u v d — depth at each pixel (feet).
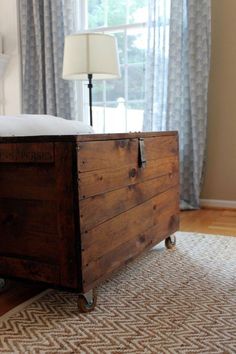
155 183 5.14
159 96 9.52
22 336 3.28
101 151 3.76
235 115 9.19
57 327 3.43
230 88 9.17
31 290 4.38
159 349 3.06
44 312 3.75
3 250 3.95
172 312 3.73
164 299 4.04
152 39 9.41
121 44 10.57
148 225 4.95
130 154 4.39
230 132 9.28
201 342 3.16
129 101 10.66
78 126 5.30
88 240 3.58
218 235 6.74
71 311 3.77
